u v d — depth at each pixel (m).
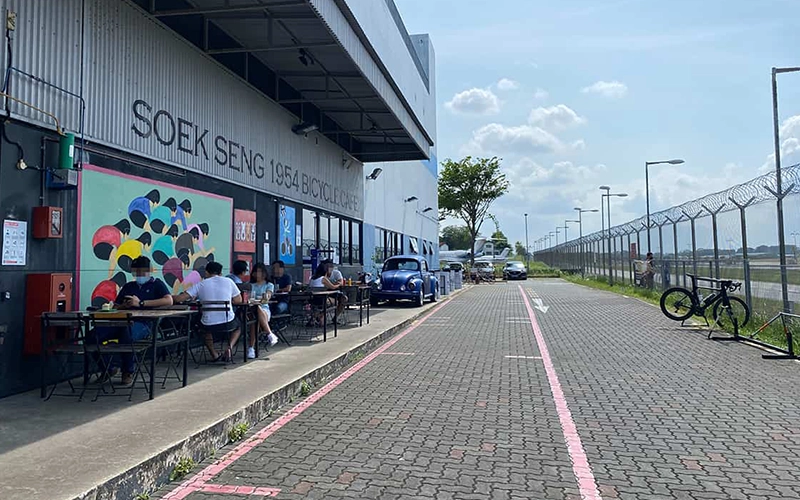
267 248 13.25
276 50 11.30
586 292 29.38
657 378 8.52
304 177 15.62
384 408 6.91
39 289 6.65
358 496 4.35
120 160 8.33
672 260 19.72
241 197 12.03
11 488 3.97
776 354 10.27
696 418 6.45
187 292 8.63
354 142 19.92
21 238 6.61
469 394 7.59
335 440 5.71
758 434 5.88
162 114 9.31
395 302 21.77
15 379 6.57
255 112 12.70
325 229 17.47
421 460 5.12
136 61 8.68
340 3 10.66
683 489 4.50
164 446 4.82
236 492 4.47
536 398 7.36
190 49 10.14
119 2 8.32
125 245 8.38
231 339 8.81
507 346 11.60
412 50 19.84
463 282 45.47
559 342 12.08
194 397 6.54
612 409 6.83
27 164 6.70
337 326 13.57
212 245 10.80
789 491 4.46
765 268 12.60
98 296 7.82
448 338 12.80
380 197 24.84
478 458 5.18
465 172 52.00
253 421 6.28
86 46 7.67
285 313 11.25
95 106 7.82
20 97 6.61
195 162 10.25
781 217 12.09
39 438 5.04
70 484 4.04
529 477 4.73
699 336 12.82
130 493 4.32
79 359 7.53
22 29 6.67
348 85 14.52
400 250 29.22
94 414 5.80
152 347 6.50
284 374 7.85
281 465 5.03
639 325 14.91
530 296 26.72
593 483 4.61
